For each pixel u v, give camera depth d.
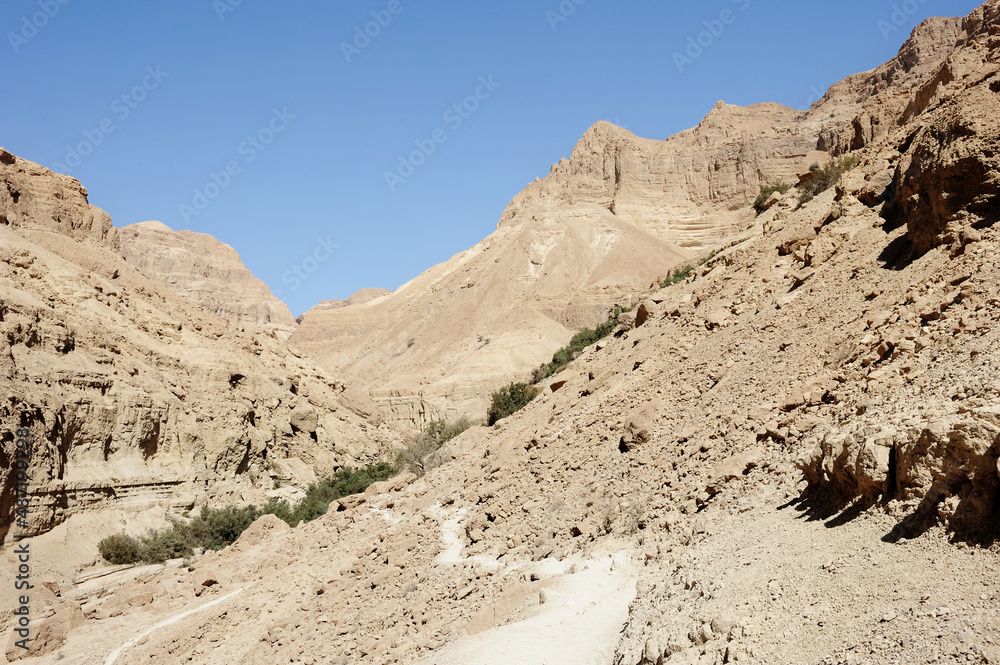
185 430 48.31
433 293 162.62
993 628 6.86
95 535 37.81
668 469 17.50
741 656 8.56
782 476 13.46
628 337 31.59
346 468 52.50
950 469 8.73
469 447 32.59
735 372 20.39
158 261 198.12
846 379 15.26
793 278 24.48
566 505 19.78
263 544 32.94
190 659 23.58
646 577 13.28
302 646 20.56
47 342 42.41
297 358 74.94
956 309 14.48
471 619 15.41
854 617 8.18
